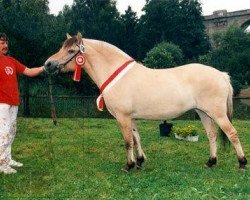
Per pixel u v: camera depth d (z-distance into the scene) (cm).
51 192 514
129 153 616
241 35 4616
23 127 1193
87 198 489
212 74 600
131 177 585
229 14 6144
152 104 595
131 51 5034
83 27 4050
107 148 850
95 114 1653
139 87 593
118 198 483
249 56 3925
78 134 1051
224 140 627
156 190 509
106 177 589
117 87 596
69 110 1655
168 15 5134
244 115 1722
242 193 495
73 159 731
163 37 4975
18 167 659
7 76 584
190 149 834
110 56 612
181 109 601
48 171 631
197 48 5253
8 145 602
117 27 4325
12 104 593
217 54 4331
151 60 3703
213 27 6316
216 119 600
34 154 781
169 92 593
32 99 1670
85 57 618
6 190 525
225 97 598
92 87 2036
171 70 616
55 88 1933
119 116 603
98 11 4241
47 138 984
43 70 632
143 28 5097
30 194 509
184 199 461
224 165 665
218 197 468
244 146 870
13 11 1502
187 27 5206
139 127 1200
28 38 1491
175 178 570
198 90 596
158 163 694
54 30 1561
